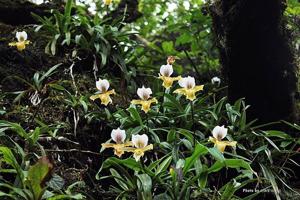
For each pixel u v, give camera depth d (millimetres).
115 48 3666
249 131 3059
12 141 2664
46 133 2969
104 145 2551
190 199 2637
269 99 3195
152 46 4676
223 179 3119
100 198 2775
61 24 3629
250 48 3100
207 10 3736
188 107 3158
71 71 3424
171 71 2732
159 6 5125
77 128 3123
